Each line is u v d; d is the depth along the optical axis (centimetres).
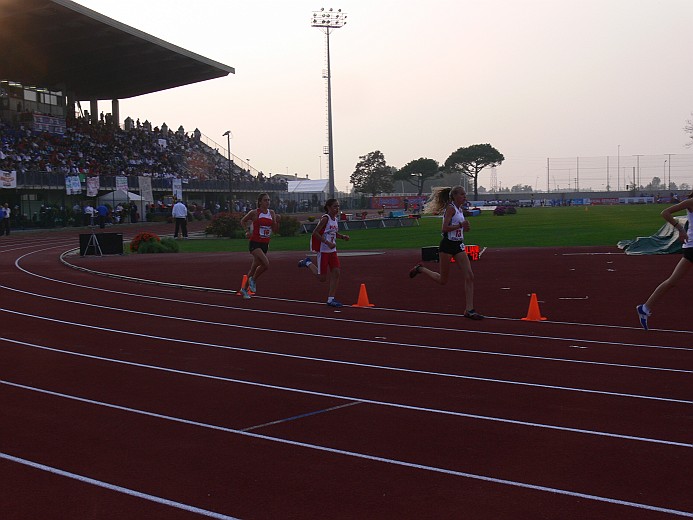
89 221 4834
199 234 4284
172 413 691
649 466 533
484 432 620
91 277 1958
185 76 6288
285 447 589
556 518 447
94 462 559
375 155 12119
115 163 5603
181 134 7394
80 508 473
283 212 8112
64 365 906
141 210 5444
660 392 738
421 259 2250
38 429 645
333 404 714
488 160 11975
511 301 1392
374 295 1516
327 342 1034
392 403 714
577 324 1149
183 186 6244
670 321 1151
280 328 1156
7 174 4144
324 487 502
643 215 5372
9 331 1152
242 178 7706
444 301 1413
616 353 928
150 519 455
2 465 554
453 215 1191
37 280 1884
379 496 485
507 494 485
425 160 11956
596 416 660
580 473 521
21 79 5822
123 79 6231
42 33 4625
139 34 4859
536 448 577
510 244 2770
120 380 826
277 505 473
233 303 1451
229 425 650
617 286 1534
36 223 4559
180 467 546
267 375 840
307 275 1888
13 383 815
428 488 498
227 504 476
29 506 477
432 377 818
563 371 836
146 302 1474
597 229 3622
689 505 464
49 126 5297
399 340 1041
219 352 977
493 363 884
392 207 8981
